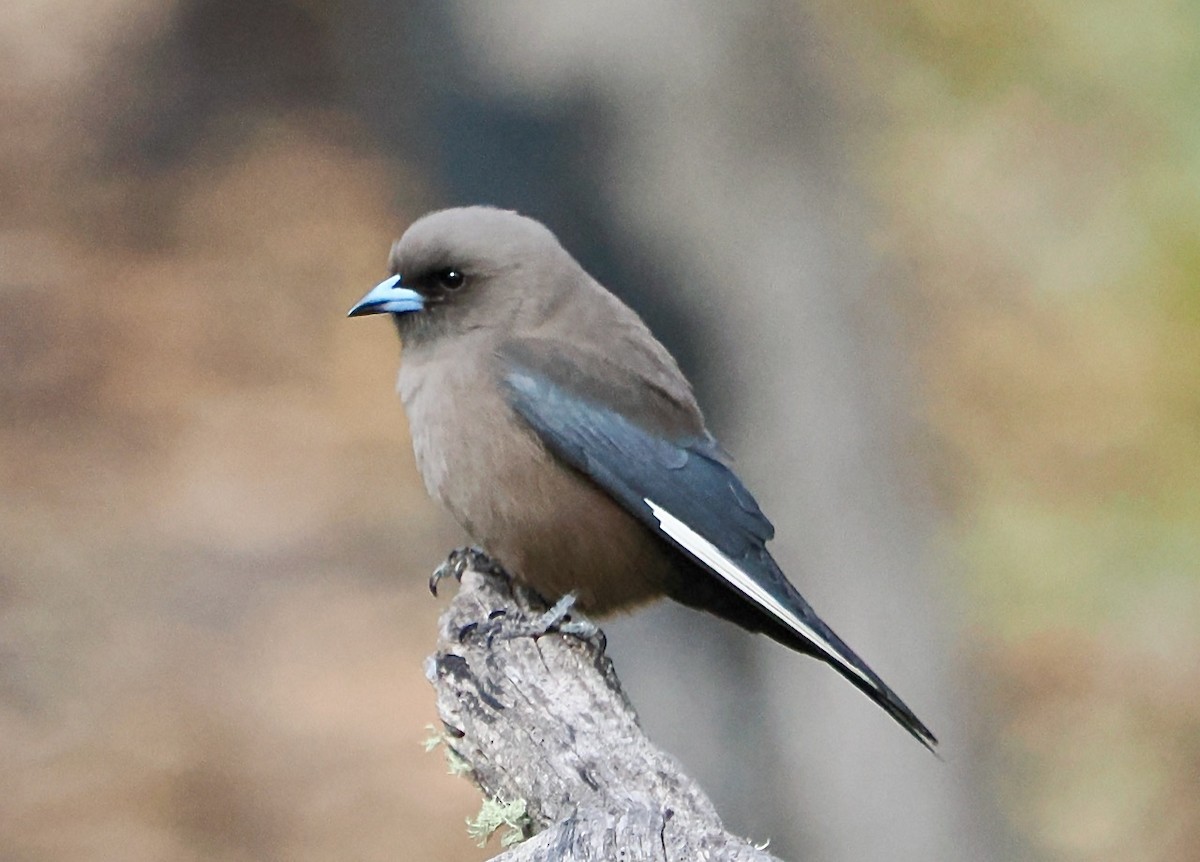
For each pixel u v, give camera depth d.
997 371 15.87
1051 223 15.05
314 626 17.69
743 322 10.82
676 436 8.83
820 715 11.29
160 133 26.86
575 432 8.54
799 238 10.80
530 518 8.58
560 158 10.47
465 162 10.57
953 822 11.60
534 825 6.07
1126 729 14.53
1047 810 14.20
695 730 11.24
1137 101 14.12
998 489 15.30
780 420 11.05
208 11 28.62
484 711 6.65
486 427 8.55
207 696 16.61
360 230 24.67
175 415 21.41
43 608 17.84
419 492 19.98
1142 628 14.84
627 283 10.67
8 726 16.22
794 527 11.24
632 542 8.70
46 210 25.28
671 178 10.52
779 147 10.68
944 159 14.48
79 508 19.56
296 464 20.47
